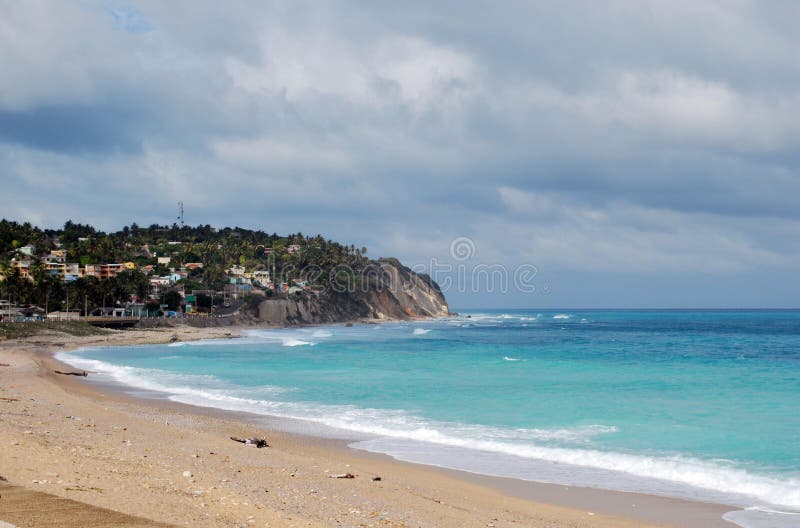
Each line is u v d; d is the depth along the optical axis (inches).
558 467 704.4
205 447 705.0
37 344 3031.5
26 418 797.9
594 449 789.2
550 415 1040.8
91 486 427.2
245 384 1489.9
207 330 4992.6
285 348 3075.8
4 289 4697.3
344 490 549.6
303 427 934.4
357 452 773.9
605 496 595.8
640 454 762.2
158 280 6820.9
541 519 512.1
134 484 454.9
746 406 1126.4
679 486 629.3
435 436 865.5
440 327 6574.8
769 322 7628.0
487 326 6796.3
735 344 3334.2
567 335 4557.1
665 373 1734.7
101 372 1763.0
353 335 4761.3
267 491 505.7
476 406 1139.9
